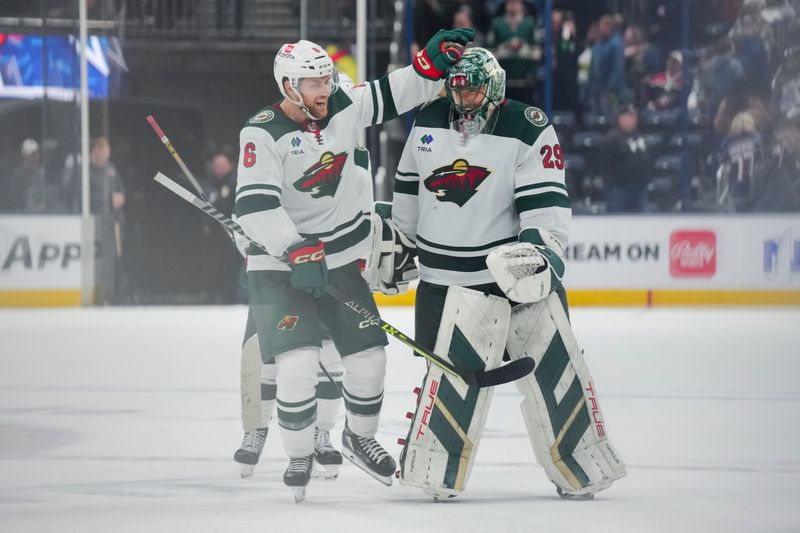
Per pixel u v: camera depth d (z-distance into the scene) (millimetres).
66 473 12570
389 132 39562
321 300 11711
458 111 11188
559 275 10969
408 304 38062
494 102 11070
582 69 40781
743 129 38750
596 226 37656
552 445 11078
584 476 11016
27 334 29562
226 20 49344
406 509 10648
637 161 39344
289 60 11180
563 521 10031
